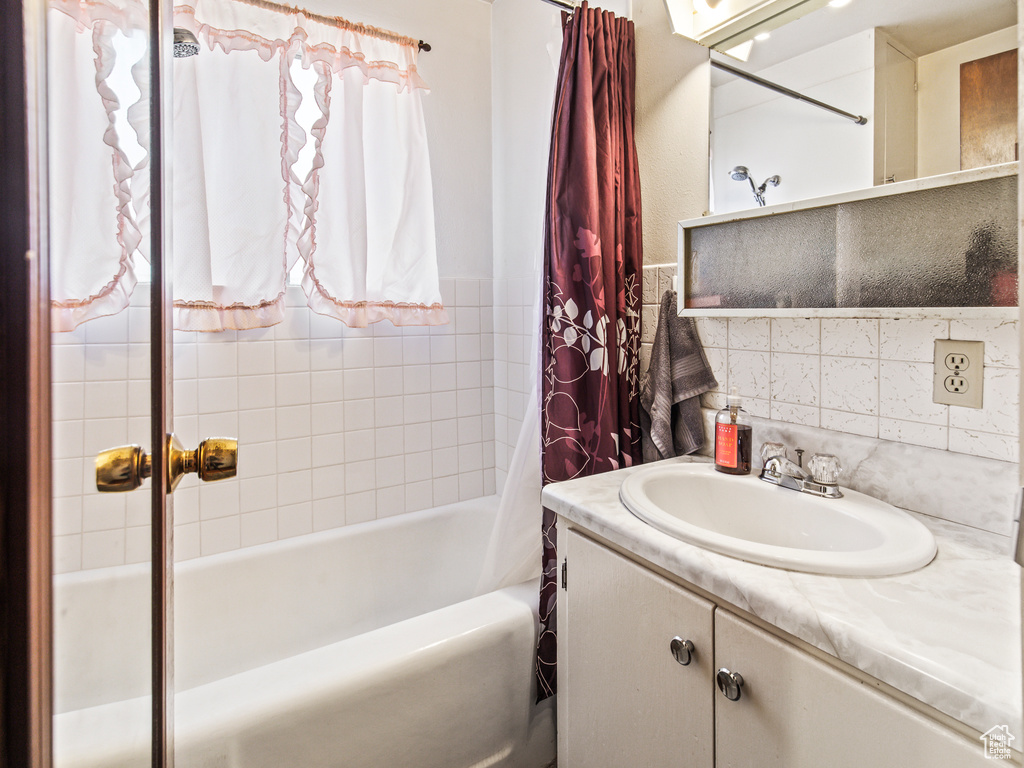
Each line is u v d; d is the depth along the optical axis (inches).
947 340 36.6
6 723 7.6
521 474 59.1
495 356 89.1
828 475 39.9
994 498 34.4
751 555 30.5
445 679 45.7
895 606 25.6
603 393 55.4
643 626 35.6
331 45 67.7
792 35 44.7
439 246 83.4
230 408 68.1
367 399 77.9
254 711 37.2
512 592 54.5
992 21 32.5
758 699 27.9
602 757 40.1
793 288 40.6
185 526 66.3
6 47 7.6
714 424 53.0
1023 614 10.7
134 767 14.2
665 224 59.0
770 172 46.9
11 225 7.7
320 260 69.1
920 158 35.9
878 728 22.9
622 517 38.3
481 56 85.6
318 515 74.5
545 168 59.1
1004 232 29.4
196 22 59.5
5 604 7.5
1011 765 18.7
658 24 58.7
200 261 59.6
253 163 63.4
